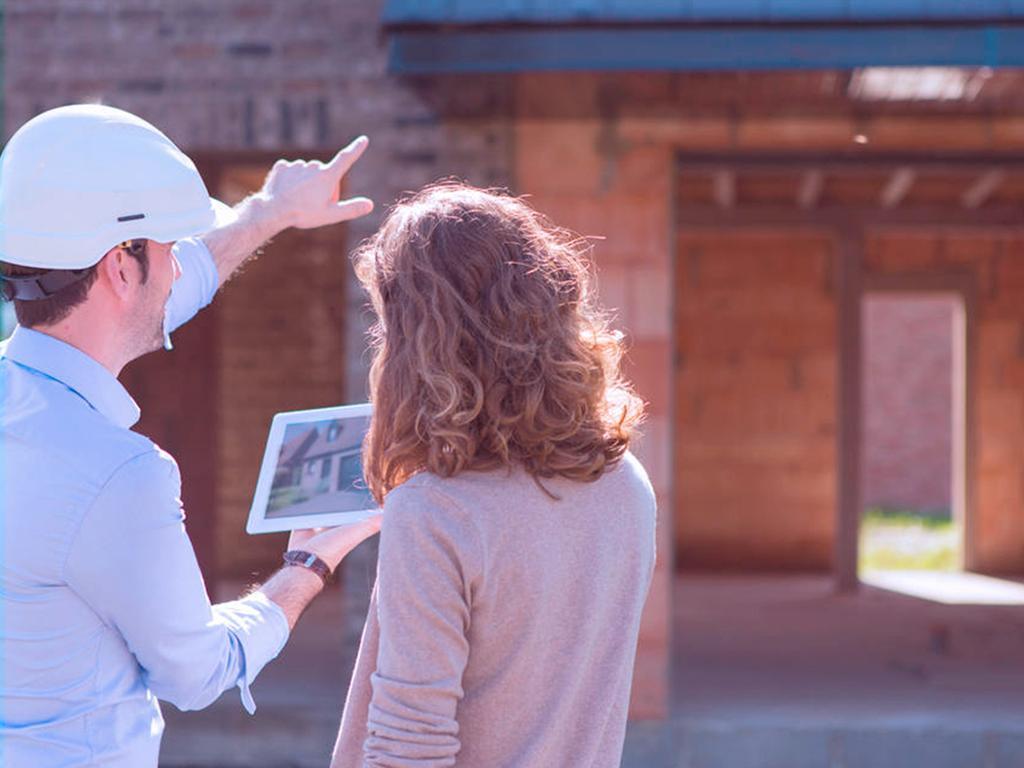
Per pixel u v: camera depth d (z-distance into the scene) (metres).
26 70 7.17
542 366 1.68
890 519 19.42
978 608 12.02
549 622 1.67
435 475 1.67
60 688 1.73
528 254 1.71
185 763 6.96
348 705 1.73
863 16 5.69
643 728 6.89
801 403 15.50
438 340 1.66
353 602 7.16
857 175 12.23
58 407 1.75
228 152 7.78
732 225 13.77
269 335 13.88
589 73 5.86
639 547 1.76
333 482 1.92
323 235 13.88
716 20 5.73
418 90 6.34
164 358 9.02
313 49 7.11
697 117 6.91
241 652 1.82
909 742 6.81
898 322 19.97
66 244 1.72
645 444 6.93
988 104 6.62
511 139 7.00
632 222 6.97
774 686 8.03
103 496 1.71
